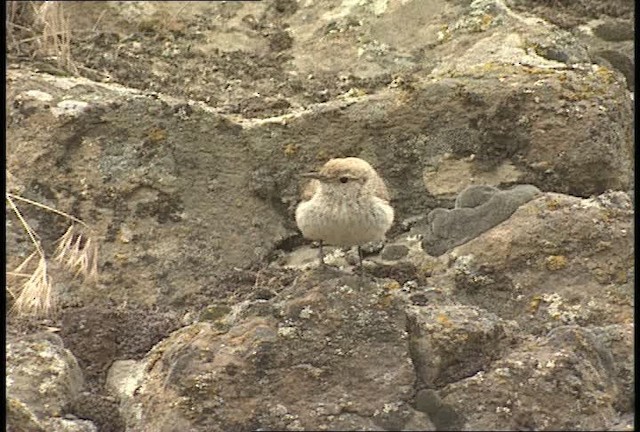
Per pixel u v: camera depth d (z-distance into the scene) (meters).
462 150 13.12
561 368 10.00
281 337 10.42
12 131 13.34
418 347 10.32
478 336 10.27
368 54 14.92
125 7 16.30
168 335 11.96
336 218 10.39
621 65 15.01
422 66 14.51
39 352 11.23
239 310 10.98
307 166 13.23
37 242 12.85
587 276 11.59
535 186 12.84
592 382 10.03
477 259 11.93
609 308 11.32
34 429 10.49
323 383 10.16
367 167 10.49
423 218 12.95
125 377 11.41
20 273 12.55
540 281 11.66
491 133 13.07
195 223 13.00
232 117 13.70
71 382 11.21
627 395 10.31
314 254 12.94
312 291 10.71
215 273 12.76
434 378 10.14
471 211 12.46
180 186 13.11
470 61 14.13
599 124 12.83
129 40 15.63
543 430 9.70
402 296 10.85
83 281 12.65
